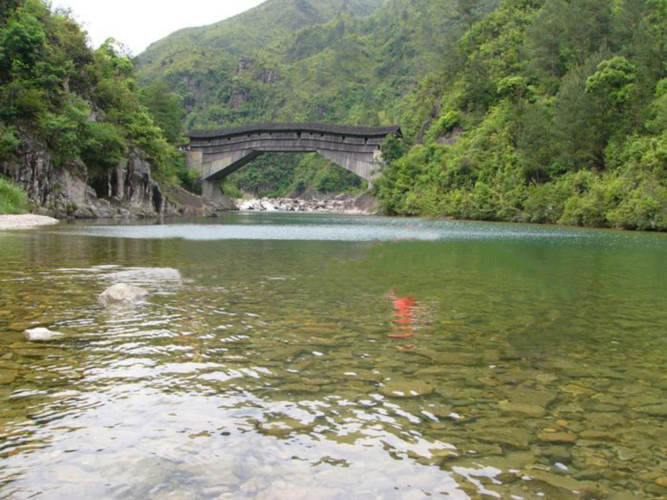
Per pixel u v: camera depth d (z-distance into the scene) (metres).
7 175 38.44
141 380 4.98
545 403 4.62
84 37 53.69
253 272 12.98
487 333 7.14
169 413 4.22
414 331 7.16
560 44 74.50
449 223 50.66
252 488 3.16
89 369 5.27
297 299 9.34
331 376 5.21
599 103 56.97
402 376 5.26
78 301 8.73
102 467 3.35
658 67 59.06
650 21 69.06
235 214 74.44
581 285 11.83
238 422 4.09
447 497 3.12
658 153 46.53
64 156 42.62
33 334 6.40
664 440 3.93
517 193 59.25
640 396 4.84
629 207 44.09
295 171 156.12
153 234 27.06
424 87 105.25
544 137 60.06
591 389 5.00
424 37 178.25
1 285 10.23
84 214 43.69
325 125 83.38
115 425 3.98
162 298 9.17
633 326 7.71
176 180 74.50
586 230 41.53
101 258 15.39
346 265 14.95
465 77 80.81
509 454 3.67
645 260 17.94
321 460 3.53
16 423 3.98
